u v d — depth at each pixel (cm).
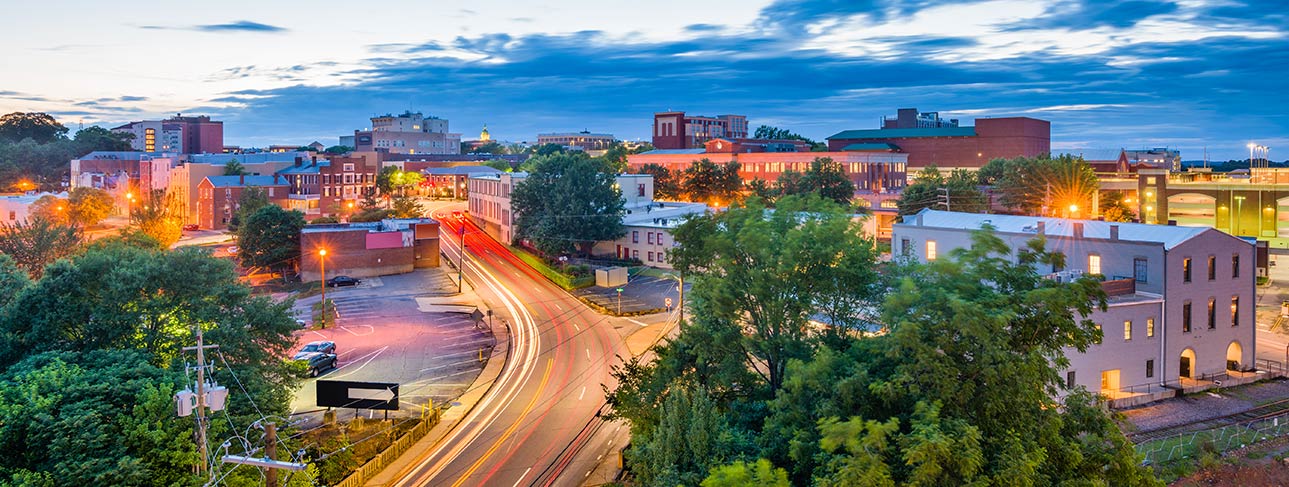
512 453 4959
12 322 4303
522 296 9600
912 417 2853
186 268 4588
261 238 10731
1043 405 3192
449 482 4553
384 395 5338
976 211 12431
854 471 2598
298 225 10906
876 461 2616
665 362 4209
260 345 4678
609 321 8294
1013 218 7094
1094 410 3259
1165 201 12875
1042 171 13325
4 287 4959
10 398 3294
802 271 3903
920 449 2577
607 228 11356
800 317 3847
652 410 4116
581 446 5050
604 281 9962
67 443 3102
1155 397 5466
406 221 11669
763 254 3909
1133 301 5584
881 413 2975
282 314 4853
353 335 7788
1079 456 3000
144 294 4488
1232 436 4638
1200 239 5831
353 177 17162
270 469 2927
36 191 19038
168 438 3266
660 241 11000
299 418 5419
